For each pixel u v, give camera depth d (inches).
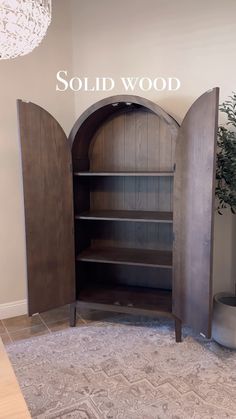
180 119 105.1
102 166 111.9
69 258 101.7
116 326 105.0
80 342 95.6
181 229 89.2
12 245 112.1
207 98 76.5
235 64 96.7
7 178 108.7
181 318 92.4
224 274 106.1
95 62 113.7
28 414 40.8
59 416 68.3
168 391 75.0
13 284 113.6
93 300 103.3
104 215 102.3
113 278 116.7
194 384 77.3
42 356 88.7
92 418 67.8
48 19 67.0
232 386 76.7
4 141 107.0
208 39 99.0
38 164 92.5
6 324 107.7
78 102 117.9
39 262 95.9
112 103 91.4
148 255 104.7
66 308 118.6
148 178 107.7
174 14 102.2
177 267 91.8
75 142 99.6
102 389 75.8
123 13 108.3
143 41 107.1
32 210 93.0
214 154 76.5
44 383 78.0
